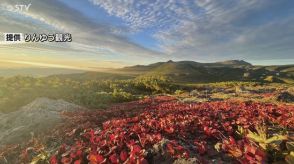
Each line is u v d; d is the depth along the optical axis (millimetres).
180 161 6301
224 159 6742
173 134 8750
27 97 25375
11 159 9203
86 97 28000
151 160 6770
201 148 7152
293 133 8758
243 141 7031
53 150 8344
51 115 16109
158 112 13406
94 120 12898
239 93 38781
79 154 7207
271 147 6547
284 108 12555
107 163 6727
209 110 13047
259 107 13117
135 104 22344
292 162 5867
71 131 10422
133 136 8617
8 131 13008
